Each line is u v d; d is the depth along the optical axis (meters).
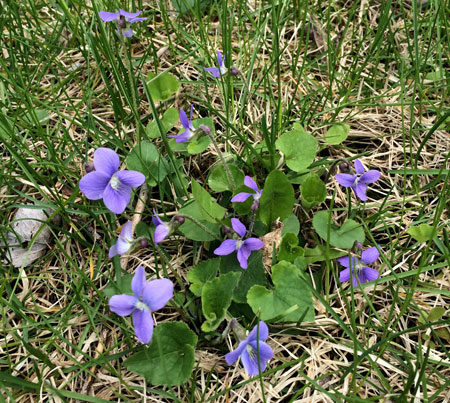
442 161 0.23
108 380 0.17
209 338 0.17
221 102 0.24
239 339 0.15
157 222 0.17
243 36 0.26
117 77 0.22
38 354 0.16
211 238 0.18
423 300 0.19
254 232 0.19
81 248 0.20
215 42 0.27
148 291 0.14
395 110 0.25
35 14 0.26
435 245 0.20
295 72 0.26
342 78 0.26
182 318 0.18
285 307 0.16
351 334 0.16
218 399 0.16
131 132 0.23
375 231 0.21
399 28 0.26
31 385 0.16
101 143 0.23
